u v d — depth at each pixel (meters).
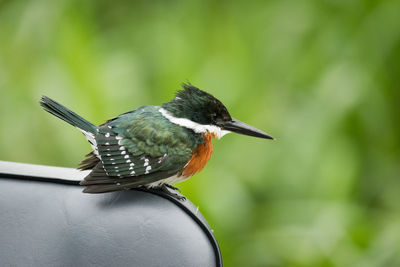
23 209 4.63
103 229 4.52
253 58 11.68
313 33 12.05
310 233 9.68
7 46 11.21
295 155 10.64
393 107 11.59
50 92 10.42
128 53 11.91
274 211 10.18
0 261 4.56
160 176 5.92
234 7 12.80
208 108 6.46
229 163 10.38
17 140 10.37
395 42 11.72
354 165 10.80
